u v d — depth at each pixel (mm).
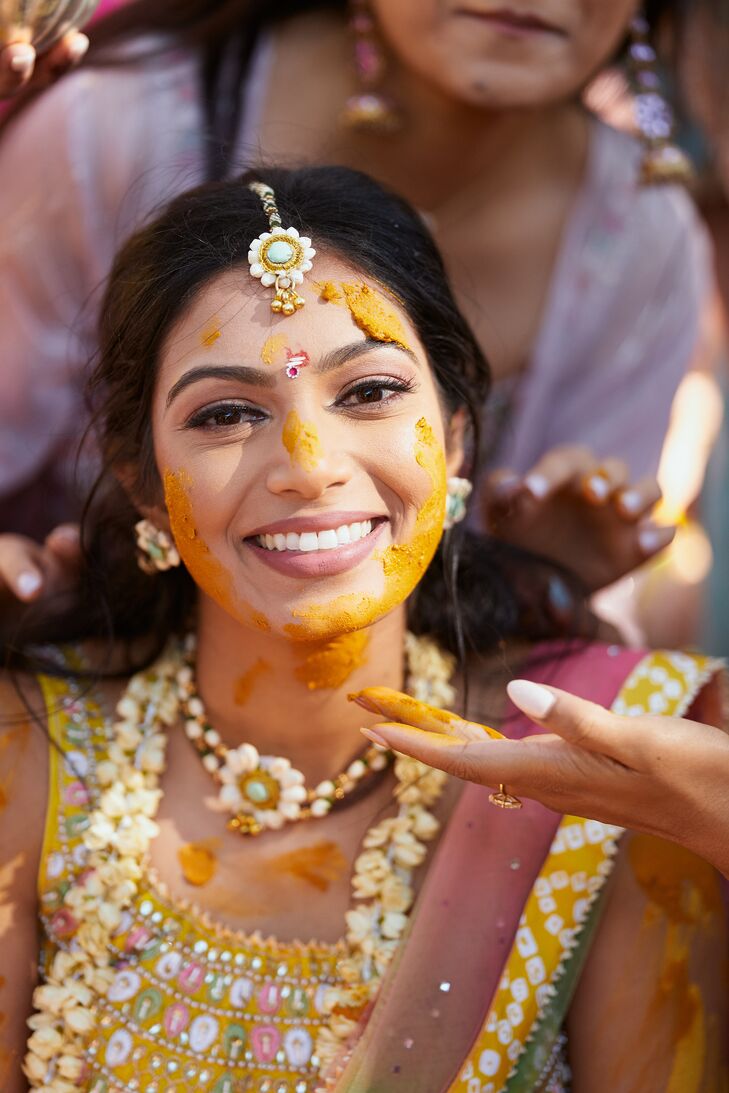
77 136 2611
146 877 1782
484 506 2191
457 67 2361
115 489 1960
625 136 2883
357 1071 1676
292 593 1634
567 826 1789
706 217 3662
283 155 2312
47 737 1865
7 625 2203
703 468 3816
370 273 1688
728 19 2844
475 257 2750
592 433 2912
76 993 1727
